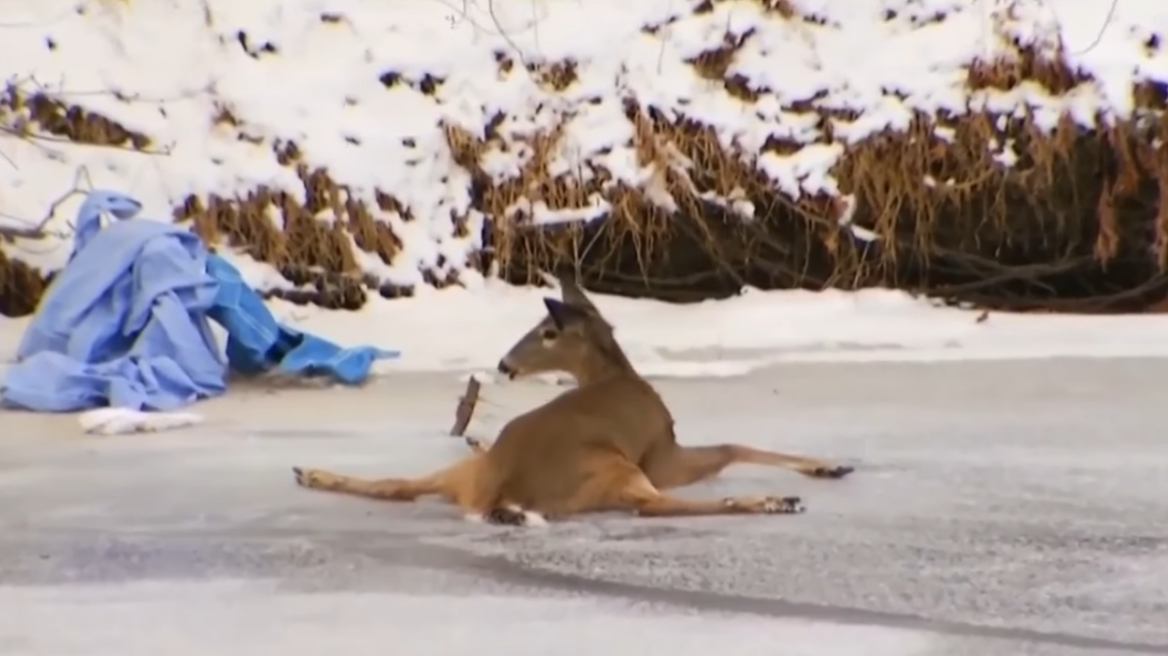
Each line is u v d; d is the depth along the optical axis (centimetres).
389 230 2722
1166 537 1220
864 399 1900
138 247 2028
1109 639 968
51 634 1002
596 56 2850
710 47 2848
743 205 2770
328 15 2866
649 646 961
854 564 1150
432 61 2836
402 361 2272
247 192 2686
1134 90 2748
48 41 2762
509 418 1795
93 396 1905
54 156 2662
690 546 1208
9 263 2558
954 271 2791
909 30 2856
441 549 1208
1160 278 2759
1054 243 2778
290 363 2081
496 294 2723
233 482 1466
